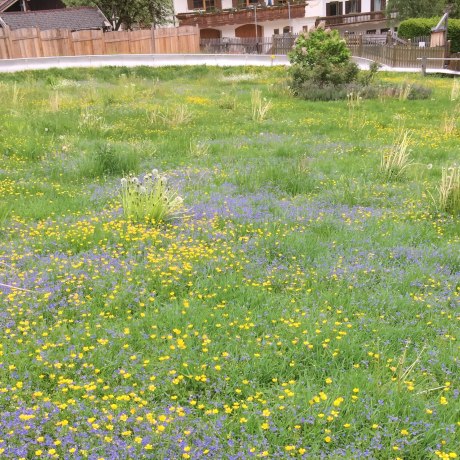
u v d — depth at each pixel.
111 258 6.19
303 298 5.41
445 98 22.86
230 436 3.43
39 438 3.25
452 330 4.88
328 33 25.23
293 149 13.08
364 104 21.39
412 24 39.50
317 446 3.41
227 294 5.50
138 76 31.84
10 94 20.61
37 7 51.31
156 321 4.87
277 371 4.25
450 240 7.30
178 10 54.81
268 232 7.31
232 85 27.41
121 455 3.25
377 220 7.91
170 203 7.98
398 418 3.70
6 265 5.91
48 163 11.42
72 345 4.39
